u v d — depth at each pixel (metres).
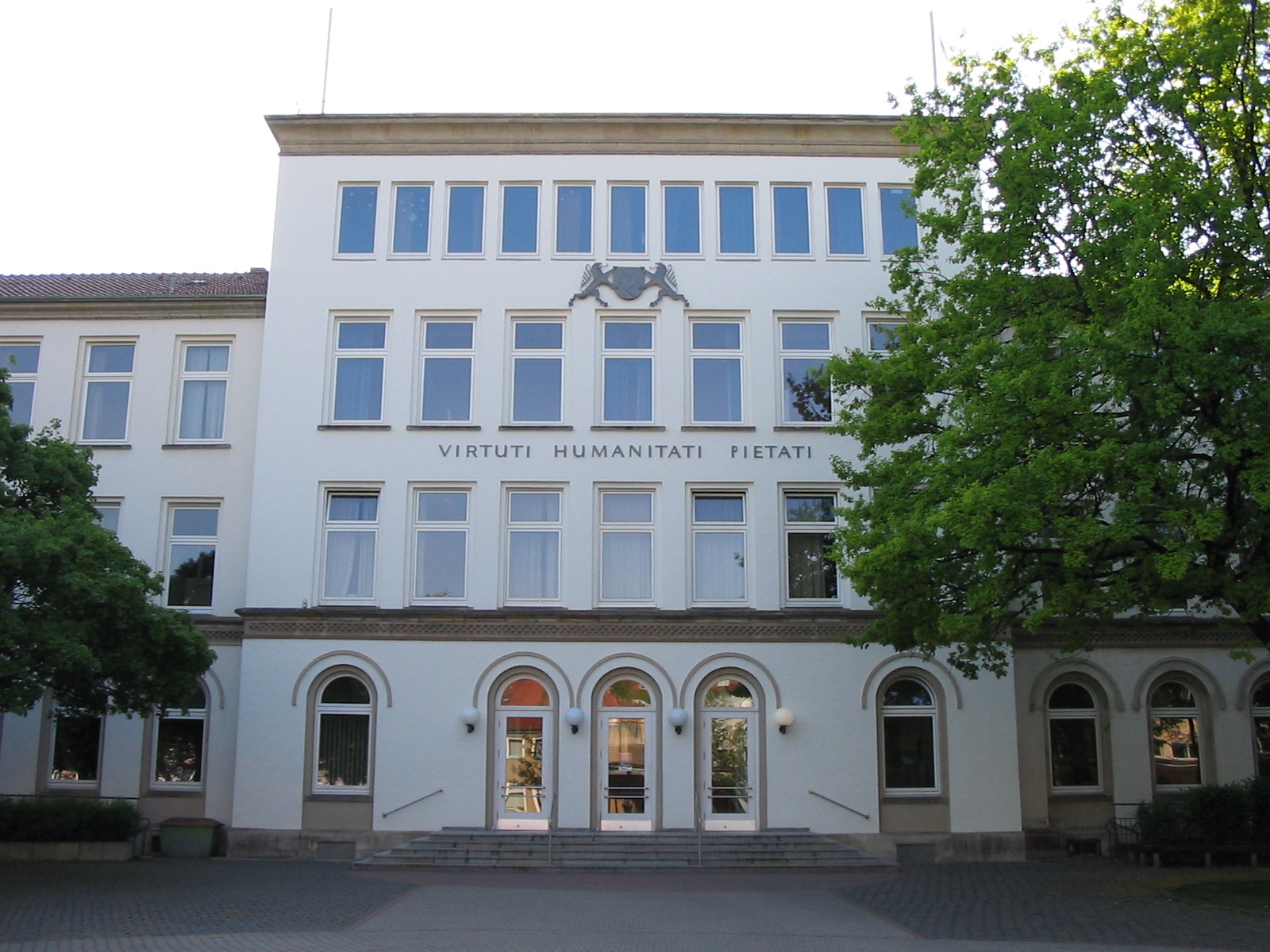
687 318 24.59
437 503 23.98
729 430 23.98
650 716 22.95
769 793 22.58
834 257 24.86
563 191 25.23
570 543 23.53
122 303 25.67
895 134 19.78
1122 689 24.38
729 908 16.61
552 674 22.94
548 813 22.58
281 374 24.27
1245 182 17.09
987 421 15.85
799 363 24.62
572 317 24.48
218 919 14.90
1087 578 16.47
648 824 22.52
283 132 25.23
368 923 14.80
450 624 23.11
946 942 13.79
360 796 22.62
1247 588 15.12
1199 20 17.05
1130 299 15.31
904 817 22.61
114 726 23.95
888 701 23.23
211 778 23.64
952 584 17.88
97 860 21.80
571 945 13.45
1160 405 14.71
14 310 25.75
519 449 23.89
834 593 23.66
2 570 17.03
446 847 21.47
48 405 25.45
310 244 24.81
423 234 25.03
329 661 23.02
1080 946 13.48
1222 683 24.42
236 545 24.77
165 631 18.66
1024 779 23.94
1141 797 23.95
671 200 25.20
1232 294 16.48
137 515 24.91
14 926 14.22
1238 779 24.00
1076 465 14.68
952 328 17.73
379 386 24.44
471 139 25.25
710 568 23.75
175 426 25.39
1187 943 13.59
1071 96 16.94
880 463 19.62
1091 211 16.67
